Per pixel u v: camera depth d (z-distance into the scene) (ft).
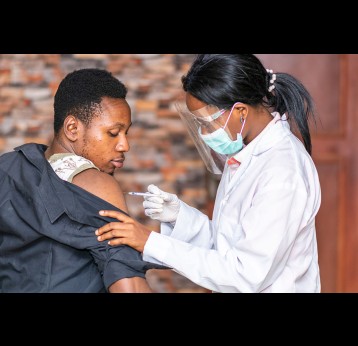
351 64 14.39
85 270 7.47
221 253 8.44
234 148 8.47
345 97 14.44
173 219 9.45
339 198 14.61
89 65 15.15
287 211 7.91
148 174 15.31
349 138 14.51
